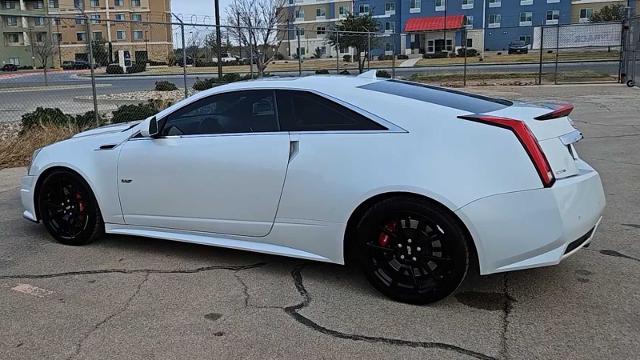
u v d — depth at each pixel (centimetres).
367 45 2562
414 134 359
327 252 388
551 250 337
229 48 2444
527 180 334
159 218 448
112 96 2027
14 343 319
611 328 326
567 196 342
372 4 7388
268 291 388
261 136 404
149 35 4922
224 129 422
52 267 438
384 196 362
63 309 362
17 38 2947
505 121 342
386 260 370
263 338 322
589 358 295
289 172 389
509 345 310
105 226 476
